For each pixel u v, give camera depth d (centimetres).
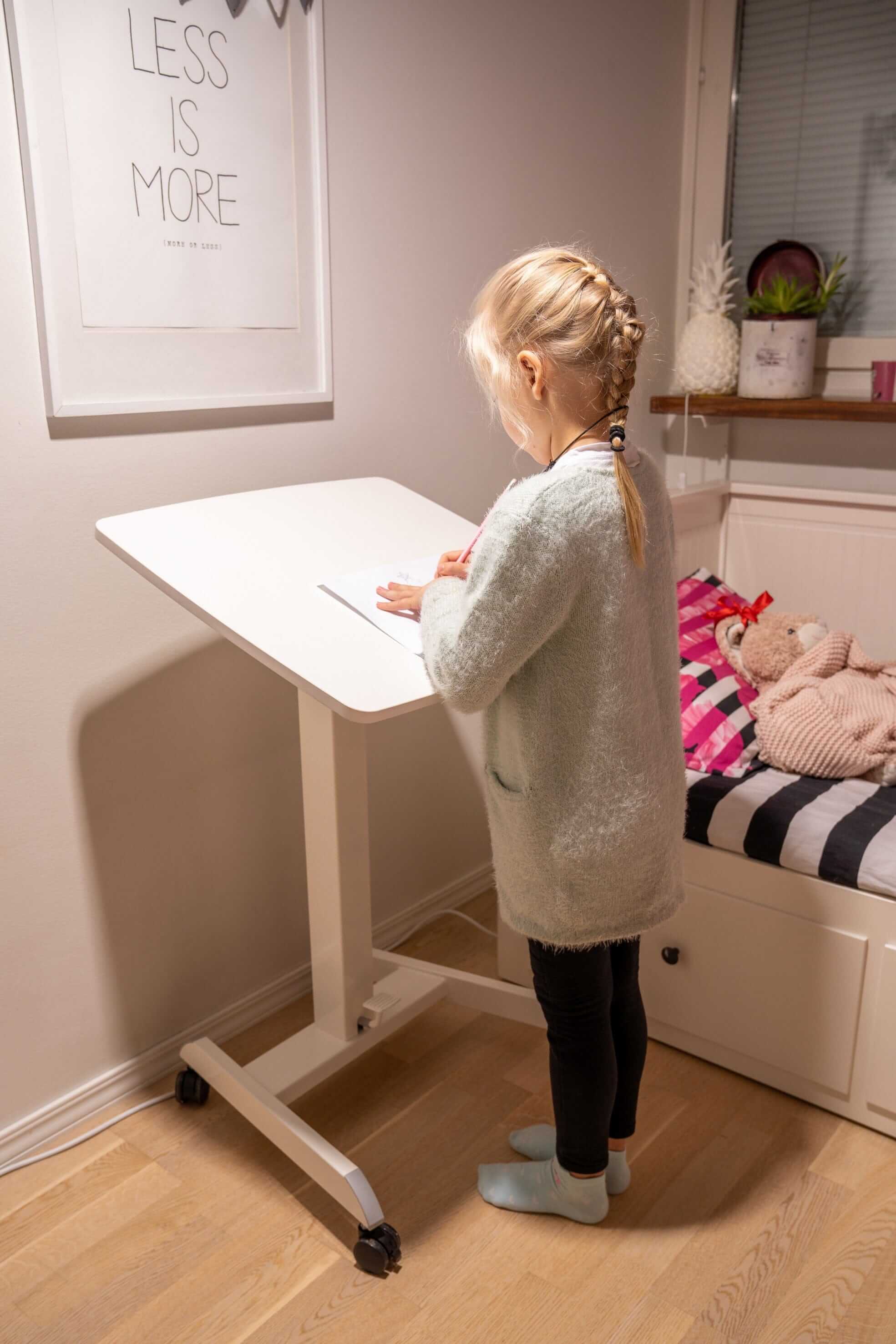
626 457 121
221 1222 155
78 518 160
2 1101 166
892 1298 140
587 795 123
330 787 157
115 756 171
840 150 262
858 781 190
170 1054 189
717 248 283
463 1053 194
